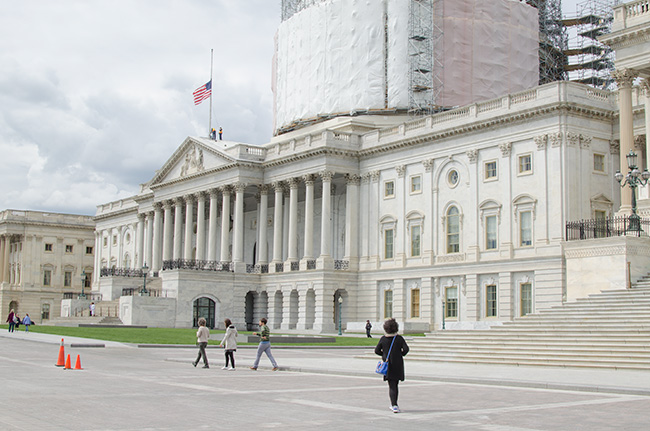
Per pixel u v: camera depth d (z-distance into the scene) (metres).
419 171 81.56
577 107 67.69
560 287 66.25
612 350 36.19
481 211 74.25
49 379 30.31
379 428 18.94
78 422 19.44
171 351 50.91
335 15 98.44
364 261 86.88
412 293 81.25
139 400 24.03
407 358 42.81
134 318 89.69
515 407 22.98
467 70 92.88
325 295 85.62
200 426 19.03
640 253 46.88
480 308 73.81
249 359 44.03
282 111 106.50
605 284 47.12
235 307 95.25
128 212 137.62
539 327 42.34
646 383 28.62
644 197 55.41
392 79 94.38
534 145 69.94
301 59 102.81
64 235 158.25
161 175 113.88
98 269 147.75
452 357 41.41
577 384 27.95
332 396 25.55
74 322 96.44
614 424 19.73
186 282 92.75
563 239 66.62
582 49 101.44
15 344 55.53
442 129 77.94
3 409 21.53
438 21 93.12
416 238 81.56
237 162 95.44
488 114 73.88
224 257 98.12
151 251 123.00
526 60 95.44
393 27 94.69
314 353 51.41
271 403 23.58
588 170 68.50
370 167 87.31
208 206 115.88
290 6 112.75
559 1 104.12
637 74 53.84
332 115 98.25
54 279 156.38
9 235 154.38
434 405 23.42
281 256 95.56
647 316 39.34
